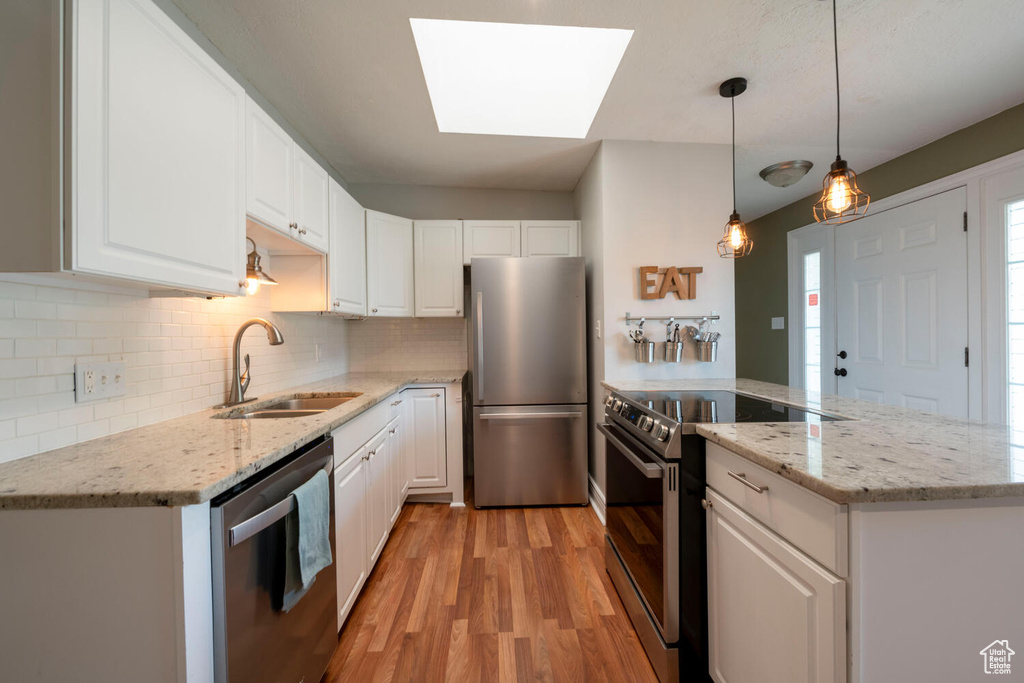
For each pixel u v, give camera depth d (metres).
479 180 2.96
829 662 0.73
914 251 2.44
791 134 2.28
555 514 2.49
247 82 1.78
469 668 1.34
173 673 0.75
